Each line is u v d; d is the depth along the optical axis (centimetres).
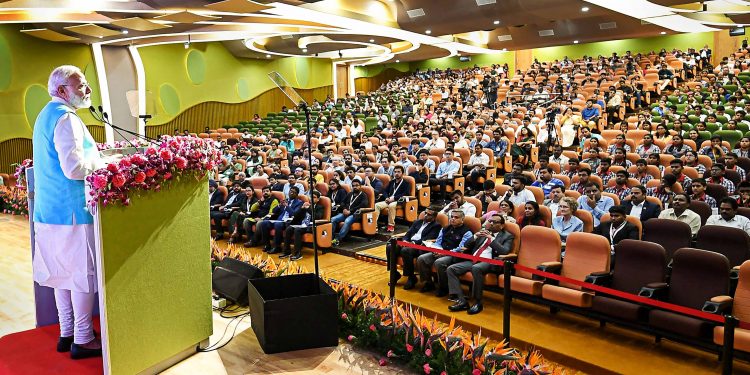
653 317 420
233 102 2200
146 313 326
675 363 413
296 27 1602
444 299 573
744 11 1723
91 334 345
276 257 775
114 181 292
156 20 1262
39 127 318
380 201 920
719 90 1575
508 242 556
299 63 2522
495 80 2216
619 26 2083
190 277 356
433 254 594
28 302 464
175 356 351
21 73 1454
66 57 1564
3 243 703
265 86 2356
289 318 371
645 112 1398
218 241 902
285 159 1334
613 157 933
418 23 1603
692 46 2423
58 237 319
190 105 2003
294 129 1708
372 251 775
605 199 691
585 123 1359
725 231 522
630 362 415
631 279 475
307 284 418
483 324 498
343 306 405
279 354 369
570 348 443
